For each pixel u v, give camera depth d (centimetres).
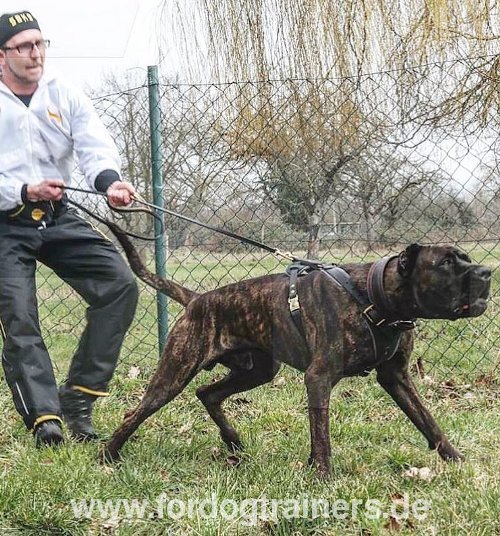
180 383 366
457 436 393
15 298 370
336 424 409
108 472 346
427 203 551
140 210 386
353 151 541
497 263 612
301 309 345
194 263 582
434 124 553
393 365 359
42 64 380
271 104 536
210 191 524
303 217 542
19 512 295
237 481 335
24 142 380
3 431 410
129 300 395
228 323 366
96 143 389
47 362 374
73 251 390
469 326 599
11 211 376
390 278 328
